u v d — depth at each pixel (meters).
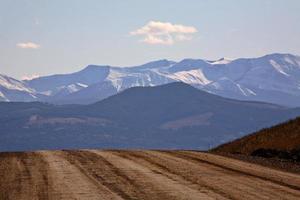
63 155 75.00
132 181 48.62
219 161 66.94
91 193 42.31
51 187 45.75
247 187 44.50
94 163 64.12
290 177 51.28
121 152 80.50
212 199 38.78
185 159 69.06
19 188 45.44
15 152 80.69
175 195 40.75
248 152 89.75
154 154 76.88
